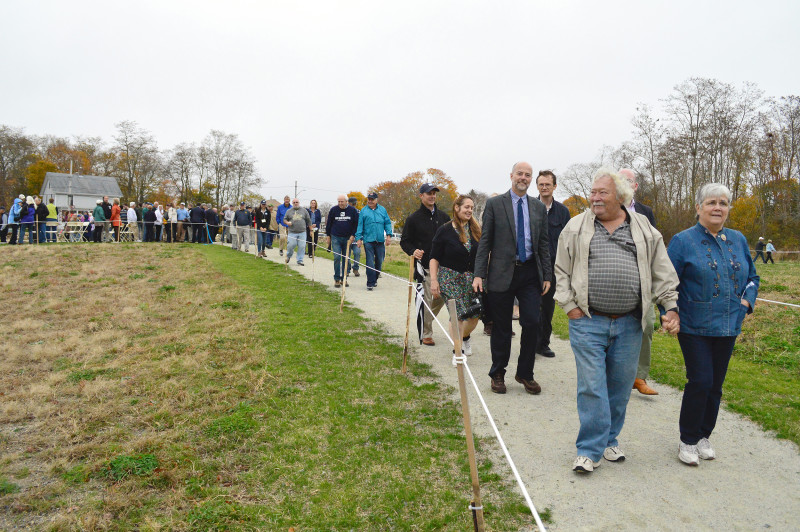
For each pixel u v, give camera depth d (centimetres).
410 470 379
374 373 583
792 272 2073
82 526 313
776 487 356
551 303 654
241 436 425
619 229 373
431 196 771
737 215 4309
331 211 1184
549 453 407
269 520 319
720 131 4206
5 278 1223
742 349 701
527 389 531
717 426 457
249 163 6481
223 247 2091
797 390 538
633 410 497
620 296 362
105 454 399
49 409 489
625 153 4594
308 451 405
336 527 315
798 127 4244
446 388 546
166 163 6419
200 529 309
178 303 949
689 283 380
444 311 904
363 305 955
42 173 6881
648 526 313
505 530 310
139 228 2450
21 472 378
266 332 738
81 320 838
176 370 582
